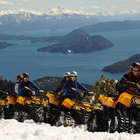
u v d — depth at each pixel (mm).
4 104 17141
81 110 12500
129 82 10188
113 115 10648
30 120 15281
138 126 9844
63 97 13445
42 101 15031
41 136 7316
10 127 10594
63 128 11148
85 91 13344
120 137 7617
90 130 11023
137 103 9875
